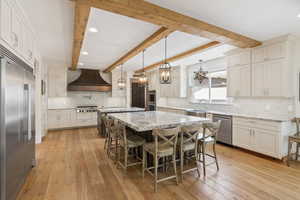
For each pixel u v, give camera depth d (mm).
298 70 3330
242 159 3350
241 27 2838
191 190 2262
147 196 2125
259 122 3467
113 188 2303
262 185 2385
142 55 4746
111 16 2494
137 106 7918
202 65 5805
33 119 2836
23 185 2332
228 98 4930
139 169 2904
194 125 2523
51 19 2537
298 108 3324
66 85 6414
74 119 6438
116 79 7359
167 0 2072
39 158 3359
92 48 4070
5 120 1608
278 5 2145
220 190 2260
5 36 1687
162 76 3205
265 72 3555
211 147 4121
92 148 4031
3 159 1598
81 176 2629
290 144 3072
